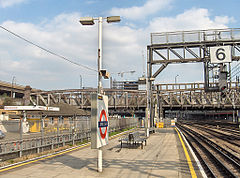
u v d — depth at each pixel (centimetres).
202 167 873
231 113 9056
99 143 787
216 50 2077
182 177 714
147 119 2105
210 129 3491
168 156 1087
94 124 781
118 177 720
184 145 1484
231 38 2211
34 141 1154
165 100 5744
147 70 2388
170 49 2352
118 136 2175
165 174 750
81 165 895
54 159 1017
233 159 1120
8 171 794
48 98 6066
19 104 5584
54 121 1431
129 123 3528
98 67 897
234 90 5247
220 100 5434
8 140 1018
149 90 2581
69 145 1452
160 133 2517
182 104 5644
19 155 1043
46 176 732
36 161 970
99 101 813
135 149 1327
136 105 5825
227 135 2402
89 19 928
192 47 2308
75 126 1605
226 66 2116
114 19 918
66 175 746
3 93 6875
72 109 2814
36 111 2472
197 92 5641
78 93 5931
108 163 934
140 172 779
